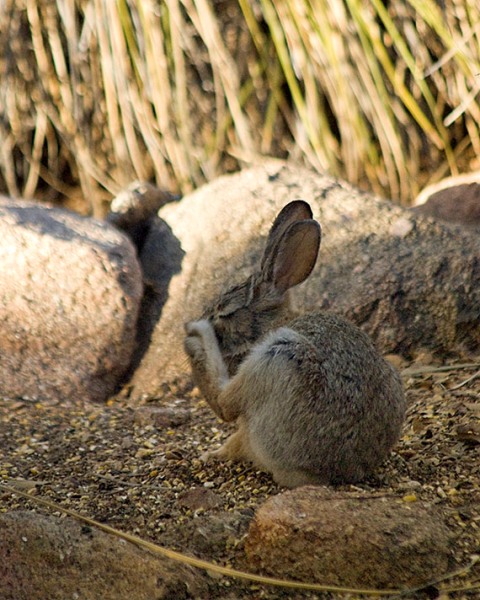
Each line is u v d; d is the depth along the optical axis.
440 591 6.39
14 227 11.19
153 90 16.80
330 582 6.54
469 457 8.14
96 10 16.75
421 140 17.91
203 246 12.34
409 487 7.64
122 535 7.11
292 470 7.72
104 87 17.48
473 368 10.35
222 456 8.59
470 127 17.64
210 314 8.65
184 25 17.27
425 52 17.55
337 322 8.05
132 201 13.20
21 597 6.37
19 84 17.72
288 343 7.67
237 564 6.88
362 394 7.63
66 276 11.03
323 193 12.52
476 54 17.23
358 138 17.11
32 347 10.91
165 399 10.81
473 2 17.08
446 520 7.07
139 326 11.86
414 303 10.98
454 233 11.52
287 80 17.31
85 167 17.69
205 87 17.66
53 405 10.46
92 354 11.01
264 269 8.47
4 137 17.81
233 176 13.35
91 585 6.46
